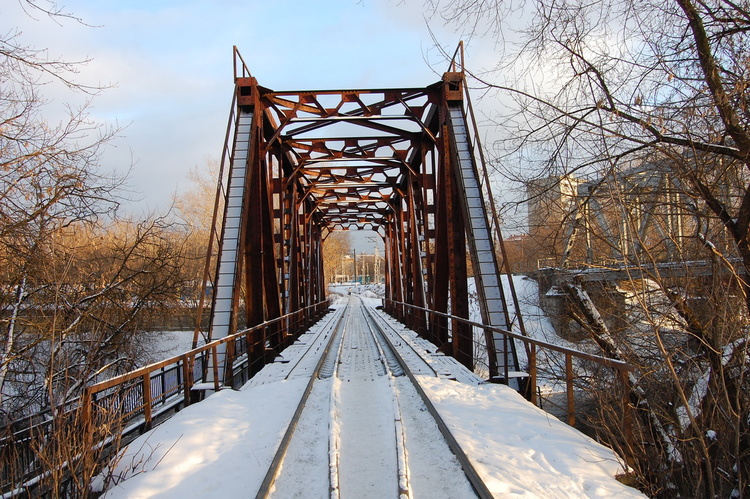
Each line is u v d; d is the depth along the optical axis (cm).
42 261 900
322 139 1697
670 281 676
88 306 1112
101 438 453
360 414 663
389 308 3297
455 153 1122
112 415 473
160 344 1997
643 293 547
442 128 1255
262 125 1297
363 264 14425
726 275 630
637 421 601
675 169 641
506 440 496
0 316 931
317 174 2119
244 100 1186
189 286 1762
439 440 522
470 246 1004
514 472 413
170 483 411
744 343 552
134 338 1371
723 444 562
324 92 1299
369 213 3488
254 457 475
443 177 1293
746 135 573
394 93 1300
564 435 508
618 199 586
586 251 896
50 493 404
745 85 562
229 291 994
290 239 1889
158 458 463
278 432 545
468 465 416
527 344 741
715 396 572
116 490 400
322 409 670
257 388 808
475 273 976
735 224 623
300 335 1886
